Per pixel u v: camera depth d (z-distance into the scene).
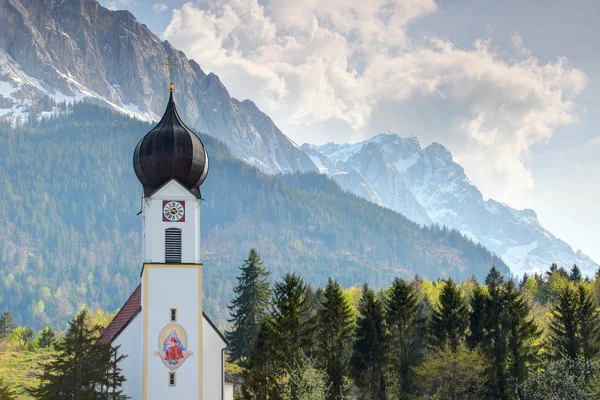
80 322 90.88
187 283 95.94
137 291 108.50
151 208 96.00
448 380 111.44
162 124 97.50
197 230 97.12
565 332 117.50
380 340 111.88
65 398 88.25
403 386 112.19
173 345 95.25
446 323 117.69
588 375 105.44
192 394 95.00
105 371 90.19
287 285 110.38
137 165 97.38
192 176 97.00
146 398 94.19
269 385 105.69
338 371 108.69
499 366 114.25
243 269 152.62
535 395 103.81
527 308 118.75
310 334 109.81
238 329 149.88
